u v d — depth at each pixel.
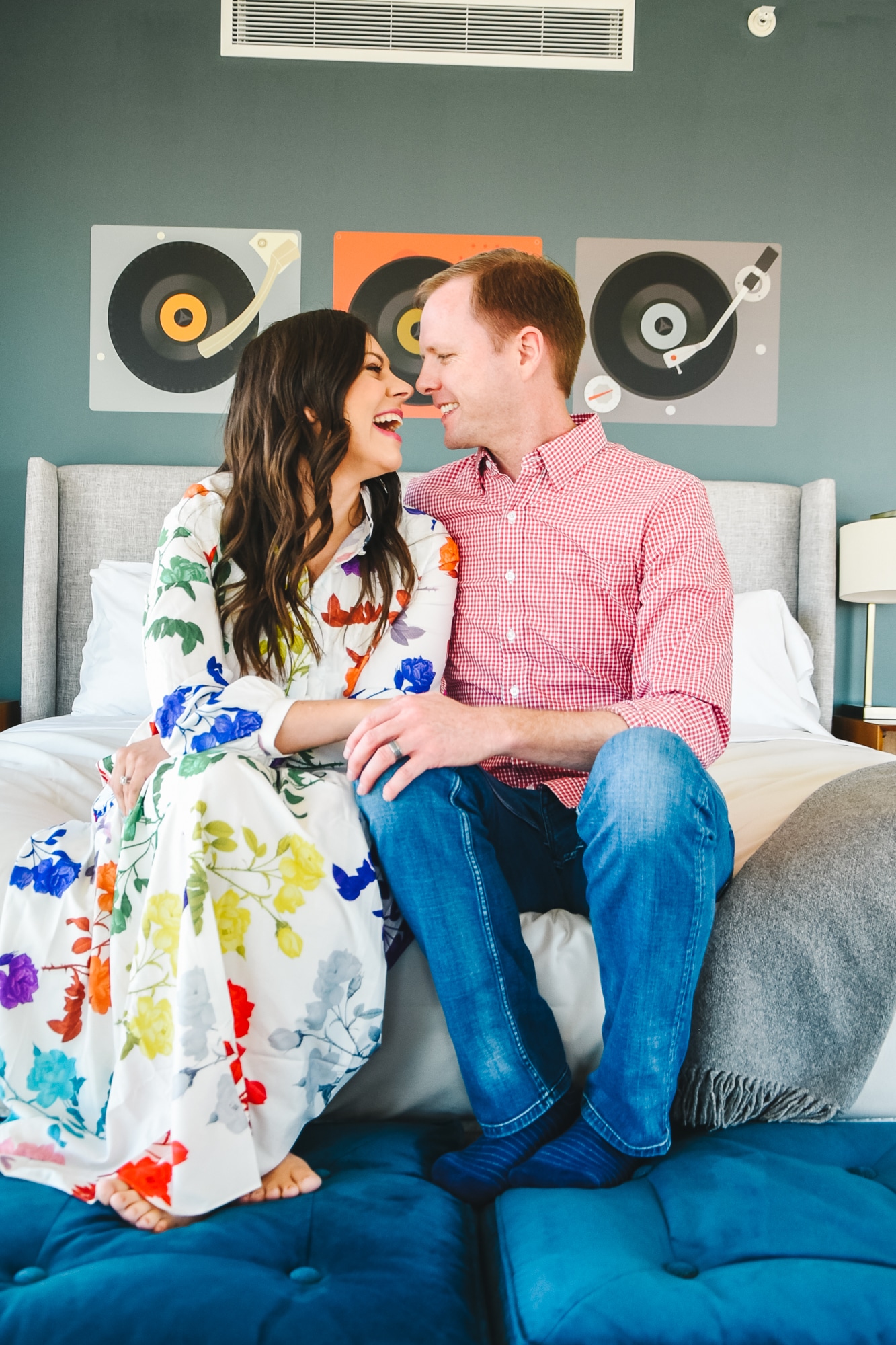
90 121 3.01
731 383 3.15
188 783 0.92
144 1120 0.85
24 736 1.92
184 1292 0.68
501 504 1.31
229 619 1.13
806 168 3.14
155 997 0.87
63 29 3.00
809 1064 0.98
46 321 3.02
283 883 0.92
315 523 1.16
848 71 3.13
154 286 3.03
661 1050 0.89
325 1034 0.92
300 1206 0.81
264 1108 0.87
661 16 3.10
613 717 1.08
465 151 3.07
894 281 3.17
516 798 1.16
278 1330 0.65
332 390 1.14
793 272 3.15
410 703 0.99
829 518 2.97
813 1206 0.80
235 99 3.03
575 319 1.35
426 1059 1.05
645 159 3.10
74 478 2.94
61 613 2.93
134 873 0.93
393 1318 0.67
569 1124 0.95
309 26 3.01
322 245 3.05
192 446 3.05
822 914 1.00
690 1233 0.79
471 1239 0.81
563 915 1.14
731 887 1.09
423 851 0.95
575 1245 0.75
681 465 3.15
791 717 2.58
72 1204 0.81
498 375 1.30
